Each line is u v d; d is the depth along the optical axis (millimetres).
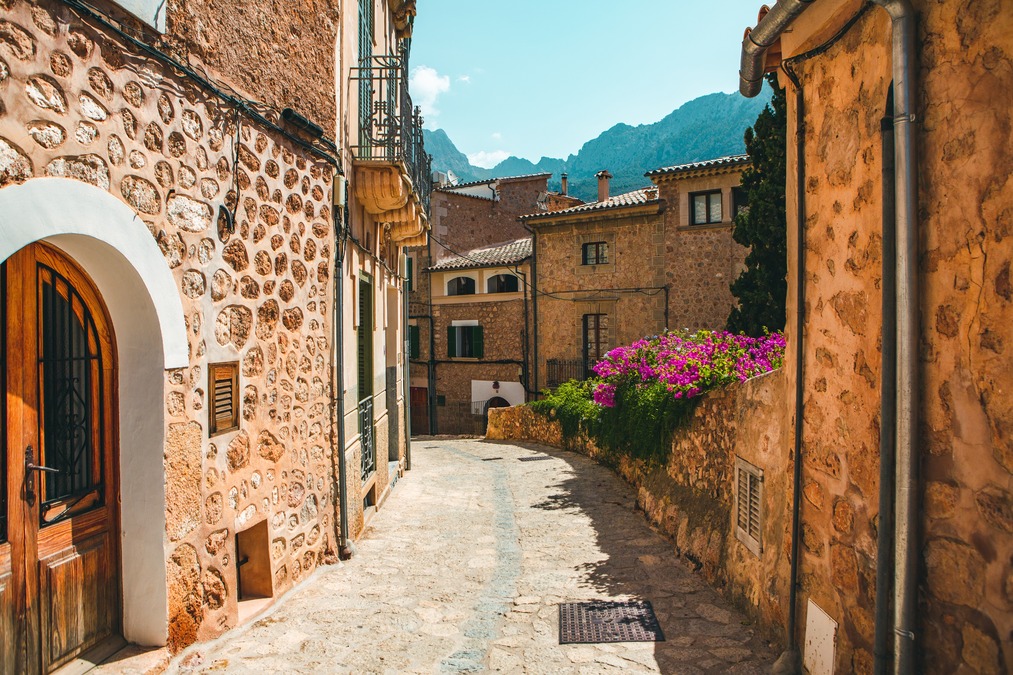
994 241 2342
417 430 29328
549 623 4746
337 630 4602
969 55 2453
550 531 7430
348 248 6949
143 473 3768
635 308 22438
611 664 4078
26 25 2898
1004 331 2301
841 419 3398
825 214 3619
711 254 21266
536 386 24641
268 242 5078
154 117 3752
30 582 3193
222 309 4445
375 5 8992
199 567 4141
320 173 6016
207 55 4301
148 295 3666
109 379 3760
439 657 4195
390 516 8383
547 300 24234
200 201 4195
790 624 3879
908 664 2688
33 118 2936
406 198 8188
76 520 3514
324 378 6121
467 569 6059
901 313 2715
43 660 3260
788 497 4105
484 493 9945
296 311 5543
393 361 11500
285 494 5324
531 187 32719
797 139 3924
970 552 2461
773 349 7562
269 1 5105
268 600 5004
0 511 3045
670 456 7602
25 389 3197
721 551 5453
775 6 3533
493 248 28781
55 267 3396
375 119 8422
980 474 2410
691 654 4184
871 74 3119
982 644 2408
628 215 22375
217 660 4062
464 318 27594
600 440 12406
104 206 3332
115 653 3686
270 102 5117
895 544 2750
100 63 3342
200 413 4164
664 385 8188
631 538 6988
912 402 2684
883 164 2838
